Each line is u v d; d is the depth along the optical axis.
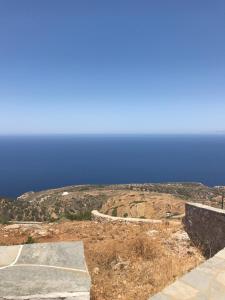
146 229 13.56
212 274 6.06
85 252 10.58
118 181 177.25
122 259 9.98
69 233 13.56
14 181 187.62
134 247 10.54
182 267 8.90
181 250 11.02
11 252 6.90
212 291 5.53
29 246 7.18
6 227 14.84
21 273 6.03
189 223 12.09
